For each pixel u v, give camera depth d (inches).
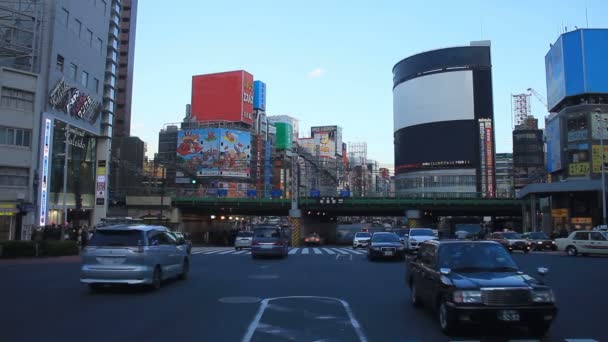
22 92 1620.3
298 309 447.8
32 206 1589.6
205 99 4827.8
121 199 2682.1
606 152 2477.9
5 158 1553.9
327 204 2655.0
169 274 617.6
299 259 1117.7
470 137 4913.9
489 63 4997.5
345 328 369.4
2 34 1722.4
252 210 2967.5
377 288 594.2
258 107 5393.7
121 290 571.8
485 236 1919.3
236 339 333.1
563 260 1122.7
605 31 2618.1
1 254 1117.1
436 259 395.9
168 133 5004.9
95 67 2089.1
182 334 347.6
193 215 3053.6
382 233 1124.5
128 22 4562.0
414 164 5137.8
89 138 2082.9
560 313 430.6
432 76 5103.3
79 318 404.5
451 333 345.1
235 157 4566.9
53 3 1764.3
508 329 364.5
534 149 4431.6
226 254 1342.3
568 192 2140.7
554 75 2822.3
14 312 431.8
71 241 1245.7
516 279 346.3
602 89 2573.8
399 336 343.9
